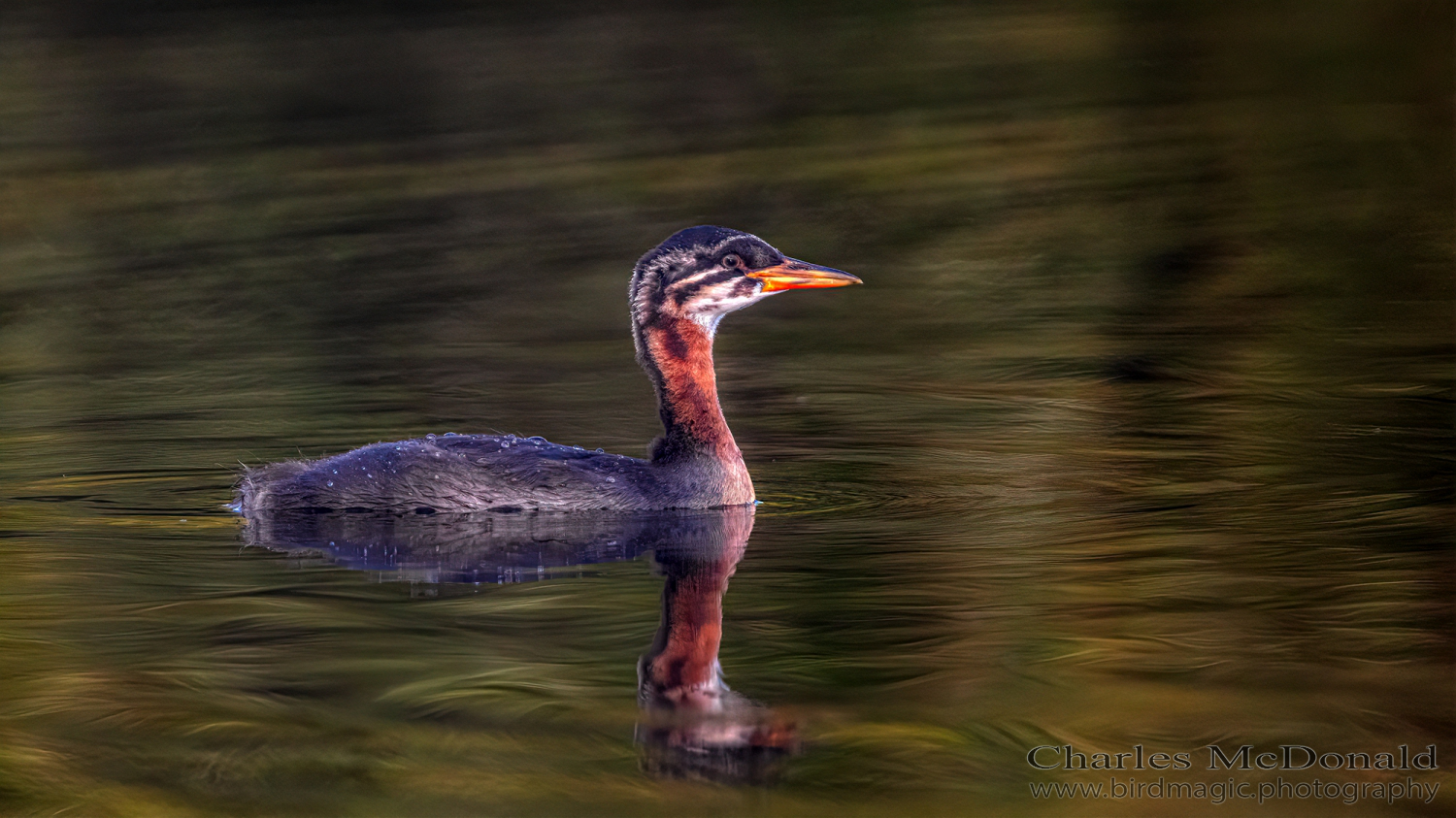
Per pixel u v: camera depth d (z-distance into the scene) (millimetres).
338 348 22656
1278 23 46312
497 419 18641
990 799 9094
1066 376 20688
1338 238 28219
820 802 9109
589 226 30156
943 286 26344
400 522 14711
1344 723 9906
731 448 15453
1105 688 10492
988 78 41875
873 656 11094
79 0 50812
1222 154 34531
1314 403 18828
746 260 15492
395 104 40188
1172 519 14312
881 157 34938
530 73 43000
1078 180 32875
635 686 10688
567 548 13891
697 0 51594
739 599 12367
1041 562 13133
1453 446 16641
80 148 36344
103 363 22016
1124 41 45344
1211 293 25406
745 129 37531
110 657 11211
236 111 39625
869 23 48531
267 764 9617
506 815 8961
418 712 10281
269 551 13781
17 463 16766
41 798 9250
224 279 27016
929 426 18312
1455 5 45656
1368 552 13133
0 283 27047
